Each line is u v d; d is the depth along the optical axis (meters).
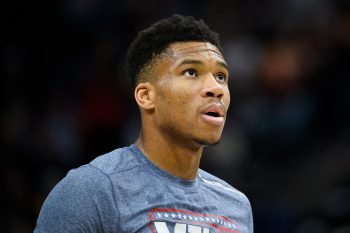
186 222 5.82
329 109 16.56
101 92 16.02
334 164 15.73
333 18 17.73
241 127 15.77
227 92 6.09
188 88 5.93
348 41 17.30
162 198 5.86
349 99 16.58
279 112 16.02
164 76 6.00
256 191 14.89
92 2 17.64
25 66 15.96
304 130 16.03
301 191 15.23
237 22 17.73
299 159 15.78
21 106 14.43
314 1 17.97
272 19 17.92
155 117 6.08
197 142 5.96
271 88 16.45
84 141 15.45
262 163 15.45
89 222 5.64
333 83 16.70
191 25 6.14
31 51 16.38
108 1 17.64
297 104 16.14
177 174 6.09
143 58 6.18
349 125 16.52
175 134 5.98
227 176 14.77
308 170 15.63
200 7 17.75
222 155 15.05
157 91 6.04
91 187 5.73
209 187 6.34
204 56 6.01
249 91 16.52
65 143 14.91
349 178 15.16
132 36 17.17
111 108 15.85
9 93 14.57
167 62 6.02
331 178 15.41
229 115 15.94
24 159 13.03
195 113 5.91
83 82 16.36
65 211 5.69
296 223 14.40
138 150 6.18
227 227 6.09
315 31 17.55
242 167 15.16
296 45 17.20
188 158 6.08
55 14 17.12
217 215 6.11
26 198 12.09
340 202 14.40
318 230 13.99
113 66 16.48
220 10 17.72
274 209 14.39
